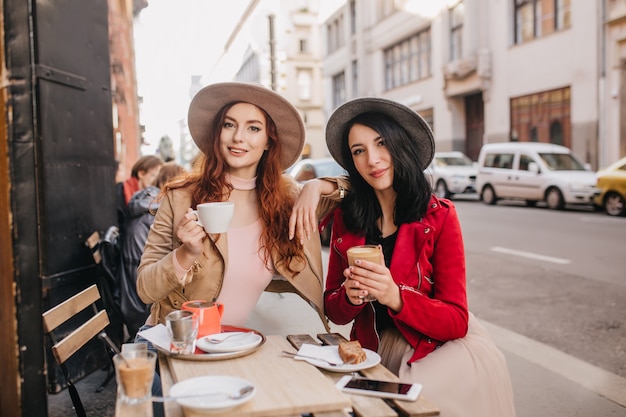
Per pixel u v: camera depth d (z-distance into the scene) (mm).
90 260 3492
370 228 2271
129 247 3600
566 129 17750
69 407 3162
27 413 1862
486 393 1906
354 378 1626
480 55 20938
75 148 3316
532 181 14148
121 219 4613
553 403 3270
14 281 1821
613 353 4043
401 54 27859
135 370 1377
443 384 1865
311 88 43250
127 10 9656
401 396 1495
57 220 3129
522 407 3221
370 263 1822
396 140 2117
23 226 1849
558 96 17969
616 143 15906
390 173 2148
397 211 2170
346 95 34531
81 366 3451
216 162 2256
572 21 17031
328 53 37719
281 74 16703
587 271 6648
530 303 5406
